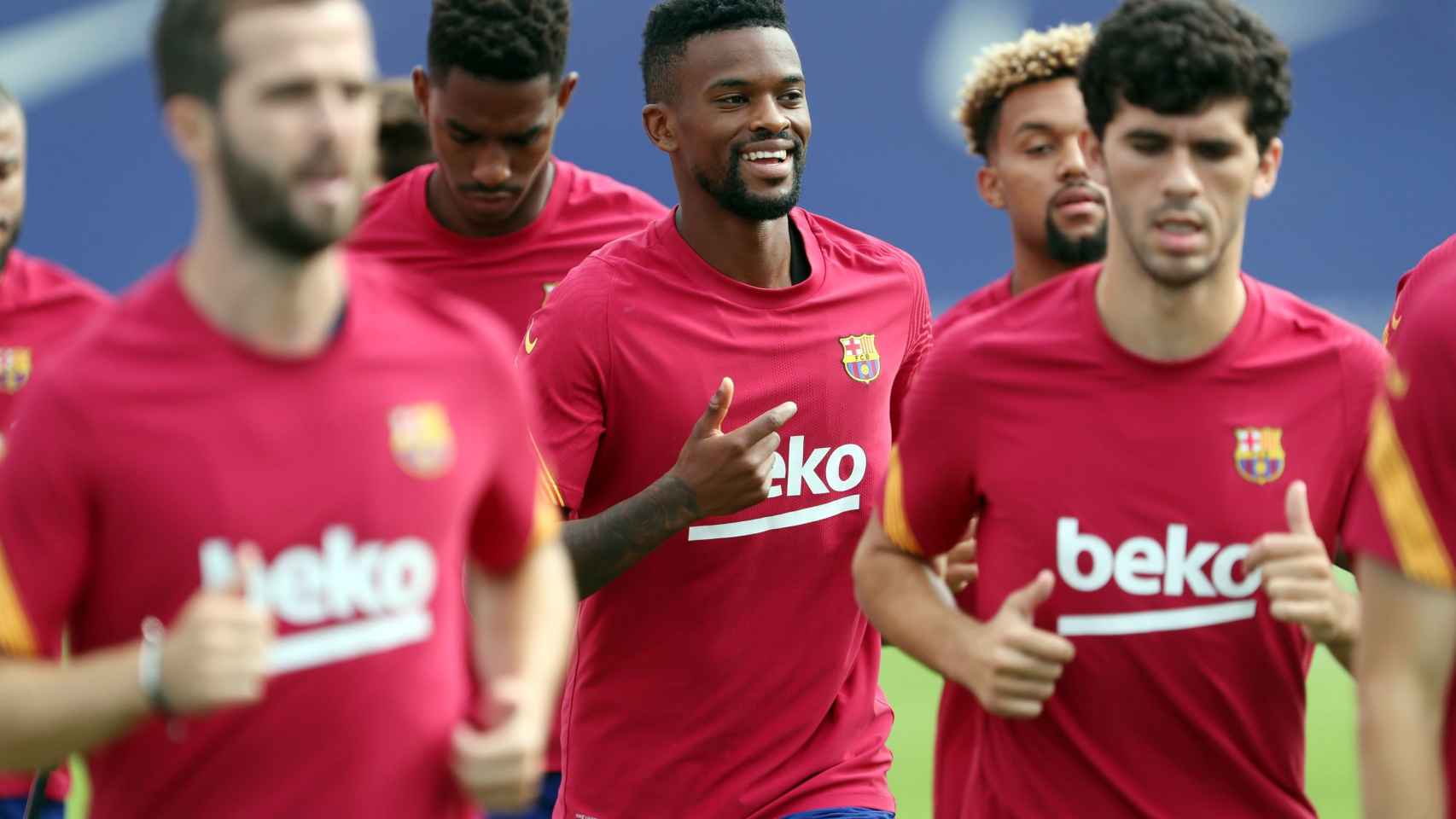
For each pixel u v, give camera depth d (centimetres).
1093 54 1178
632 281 1590
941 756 1518
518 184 1894
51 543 914
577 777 1638
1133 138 1156
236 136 894
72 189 4022
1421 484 1044
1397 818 1040
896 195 4156
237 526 926
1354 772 2533
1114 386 1218
